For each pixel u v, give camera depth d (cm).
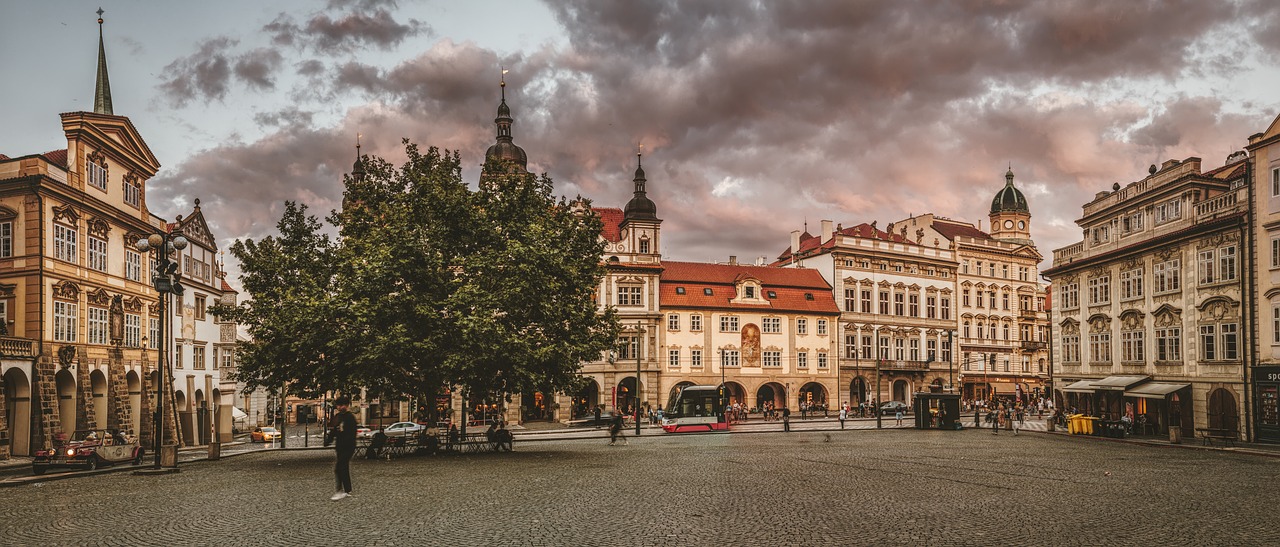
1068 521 1861
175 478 2784
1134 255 6134
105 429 5150
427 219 3831
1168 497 2273
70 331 4853
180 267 6250
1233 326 5094
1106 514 1964
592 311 4219
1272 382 4759
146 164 5819
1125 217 6316
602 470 3047
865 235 11112
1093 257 6619
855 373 10100
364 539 1630
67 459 3353
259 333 3641
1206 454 3969
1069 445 4603
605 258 9112
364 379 3572
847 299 10150
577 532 1711
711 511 1994
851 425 7219
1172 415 5531
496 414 8275
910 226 11438
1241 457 3775
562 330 4041
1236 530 1766
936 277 10875
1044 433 5931
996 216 12188
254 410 9981
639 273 9175
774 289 9888
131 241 5588
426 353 3503
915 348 10606
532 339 3850
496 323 3588
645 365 9075
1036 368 11656
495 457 3772
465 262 3766
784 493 2344
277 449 5338
